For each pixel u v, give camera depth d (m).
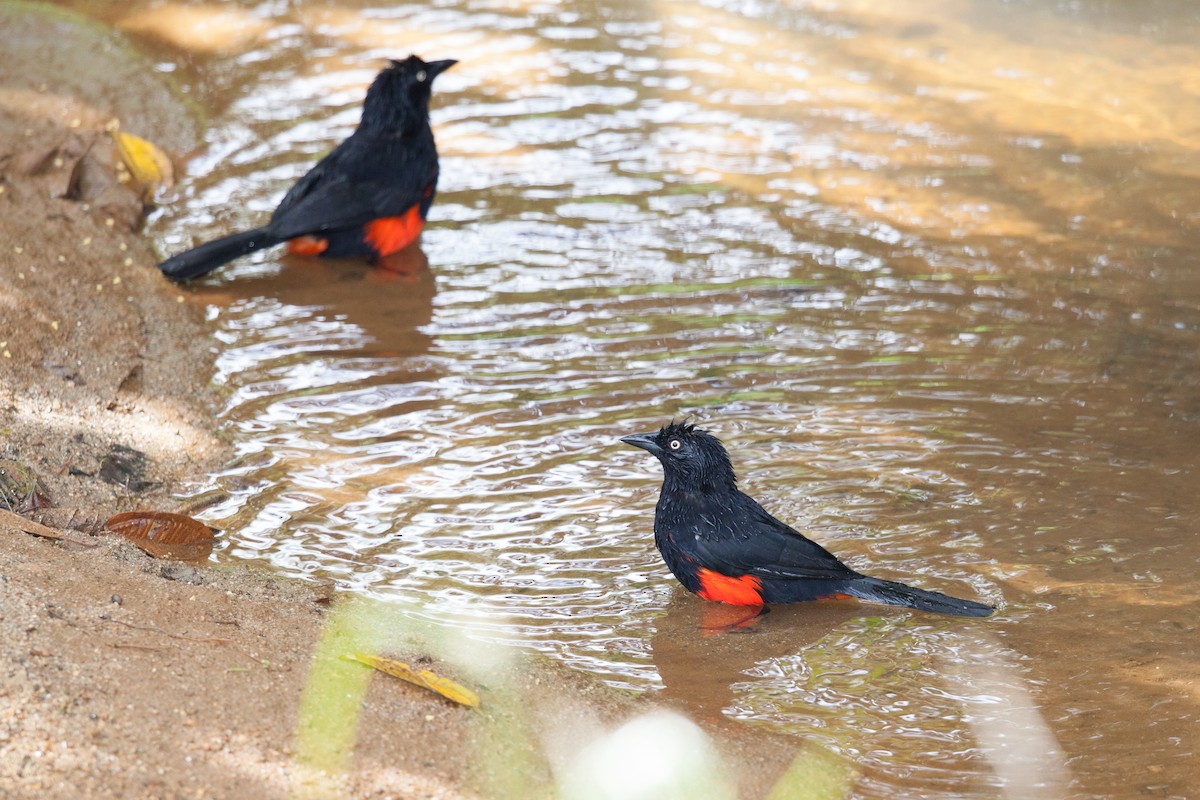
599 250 15.62
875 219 16.42
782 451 11.57
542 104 19.61
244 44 21.00
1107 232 16.08
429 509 10.65
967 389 12.65
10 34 19.36
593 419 12.12
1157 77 20.97
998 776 7.52
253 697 7.07
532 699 7.88
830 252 15.59
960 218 16.44
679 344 13.56
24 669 6.70
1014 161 18.06
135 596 8.09
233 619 8.12
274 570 9.62
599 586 9.77
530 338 13.68
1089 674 8.55
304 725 6.93
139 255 14.73
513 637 9.02
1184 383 12.73
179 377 12.48
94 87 18.38
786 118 19.33
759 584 9.45
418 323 13.97
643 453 11.61
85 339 12.47
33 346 11.91
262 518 10.39
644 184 17.28
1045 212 16.61
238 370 12.82
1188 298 14.55
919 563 9.91
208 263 14.29
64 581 8.02
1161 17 23.66
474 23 22.53
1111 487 10.93
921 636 9.12
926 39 22.53
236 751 6.52
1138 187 17.28
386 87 15.02
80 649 7.09
